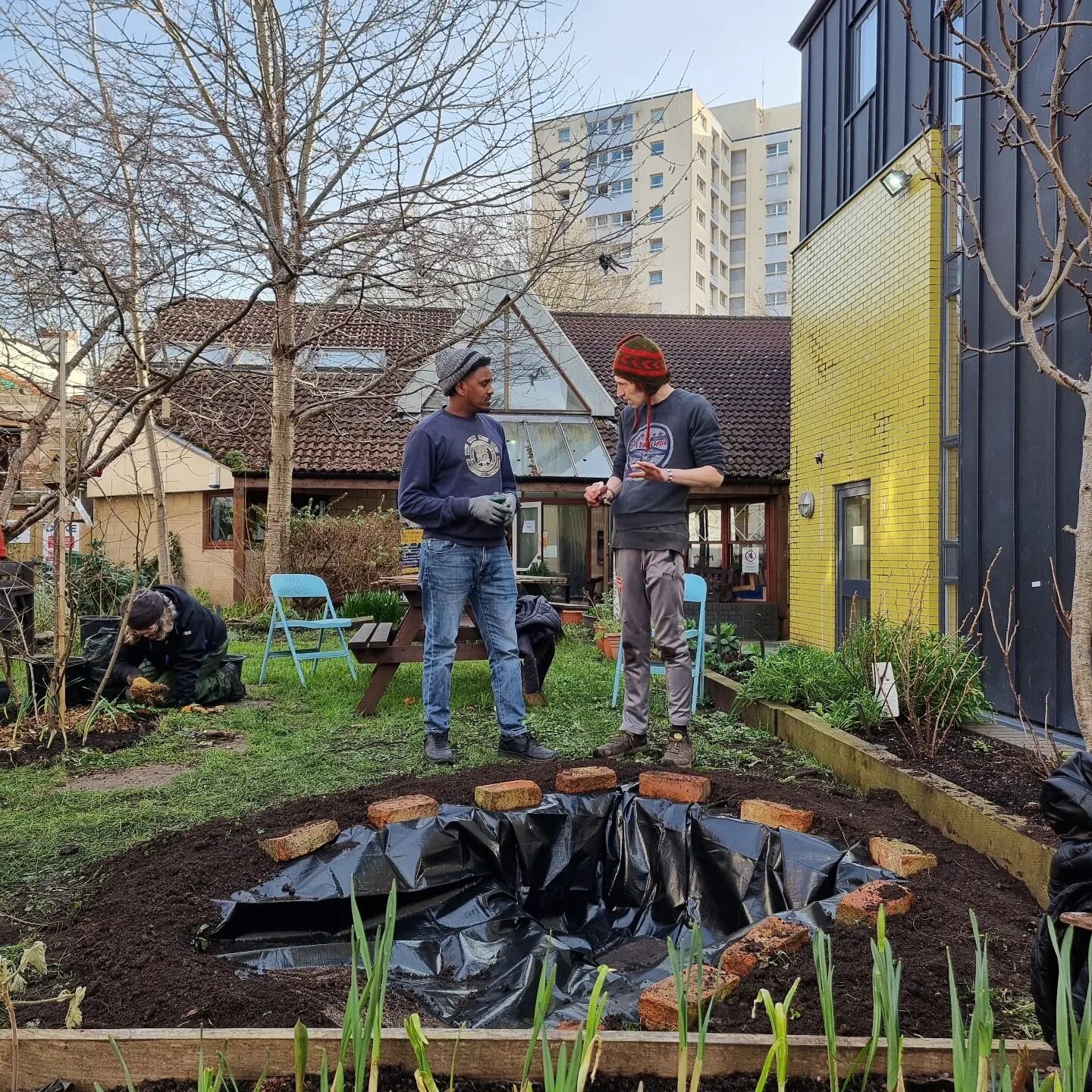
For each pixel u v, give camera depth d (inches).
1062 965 52.6
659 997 79.8
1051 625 235.3
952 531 304.7
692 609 613.9
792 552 464.4
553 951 109.3
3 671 257.1
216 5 337.7
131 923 101.0
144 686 225.1
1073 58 230.7
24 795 152.7
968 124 280.7
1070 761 70.6
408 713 218.5
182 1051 69.9
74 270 311.0
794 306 458.9
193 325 518.6
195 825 134.0
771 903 119.7
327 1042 70.0
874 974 57.4
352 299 512.7
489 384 178.4
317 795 145.4
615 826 139.9
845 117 398.3
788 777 163.9
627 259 487.8
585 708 219.9
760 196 2780.5
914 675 201.3
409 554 341.7
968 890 110.3
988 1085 61.1
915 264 320.8
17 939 100.3
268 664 304.8
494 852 128.1
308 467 607.2
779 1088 55.3
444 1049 69.6
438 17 354.9
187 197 328.8
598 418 689.0
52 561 429.7
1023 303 141.3
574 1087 51.5
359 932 58.9
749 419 674.8
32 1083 70.1
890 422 342.3
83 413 311.6
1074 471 227.9
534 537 664.4
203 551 661.9
